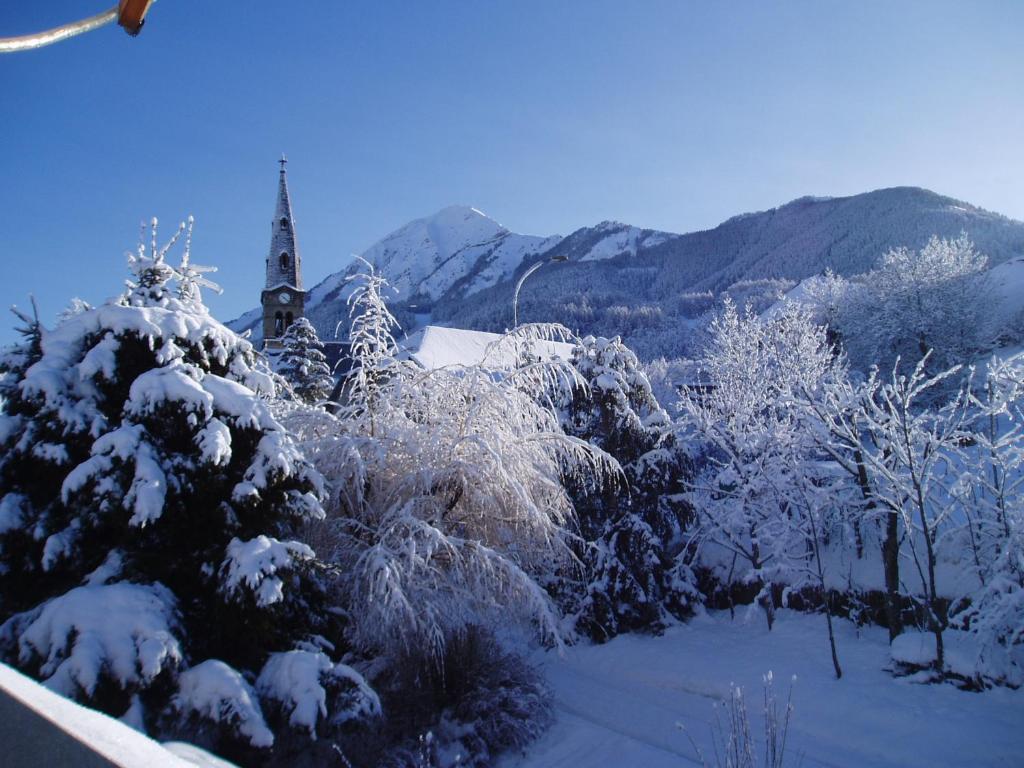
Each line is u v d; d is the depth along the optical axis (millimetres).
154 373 8648
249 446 9281
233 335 10094
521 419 13617
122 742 1689
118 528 8344
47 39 3027
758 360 23891
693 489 19328
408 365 13586
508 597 12227
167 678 7621
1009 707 11453
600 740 11609
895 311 43906
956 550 15141
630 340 102625
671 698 13992
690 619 18359
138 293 9906
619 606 17594
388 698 11375
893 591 14727
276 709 8164
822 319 51188
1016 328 45938
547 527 12727
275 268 55875
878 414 14055
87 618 7328
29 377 8336
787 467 16422
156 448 8492
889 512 14266
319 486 9656
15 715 1787
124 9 3135
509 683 12578
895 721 11492
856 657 14266
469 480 12609
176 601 8281
